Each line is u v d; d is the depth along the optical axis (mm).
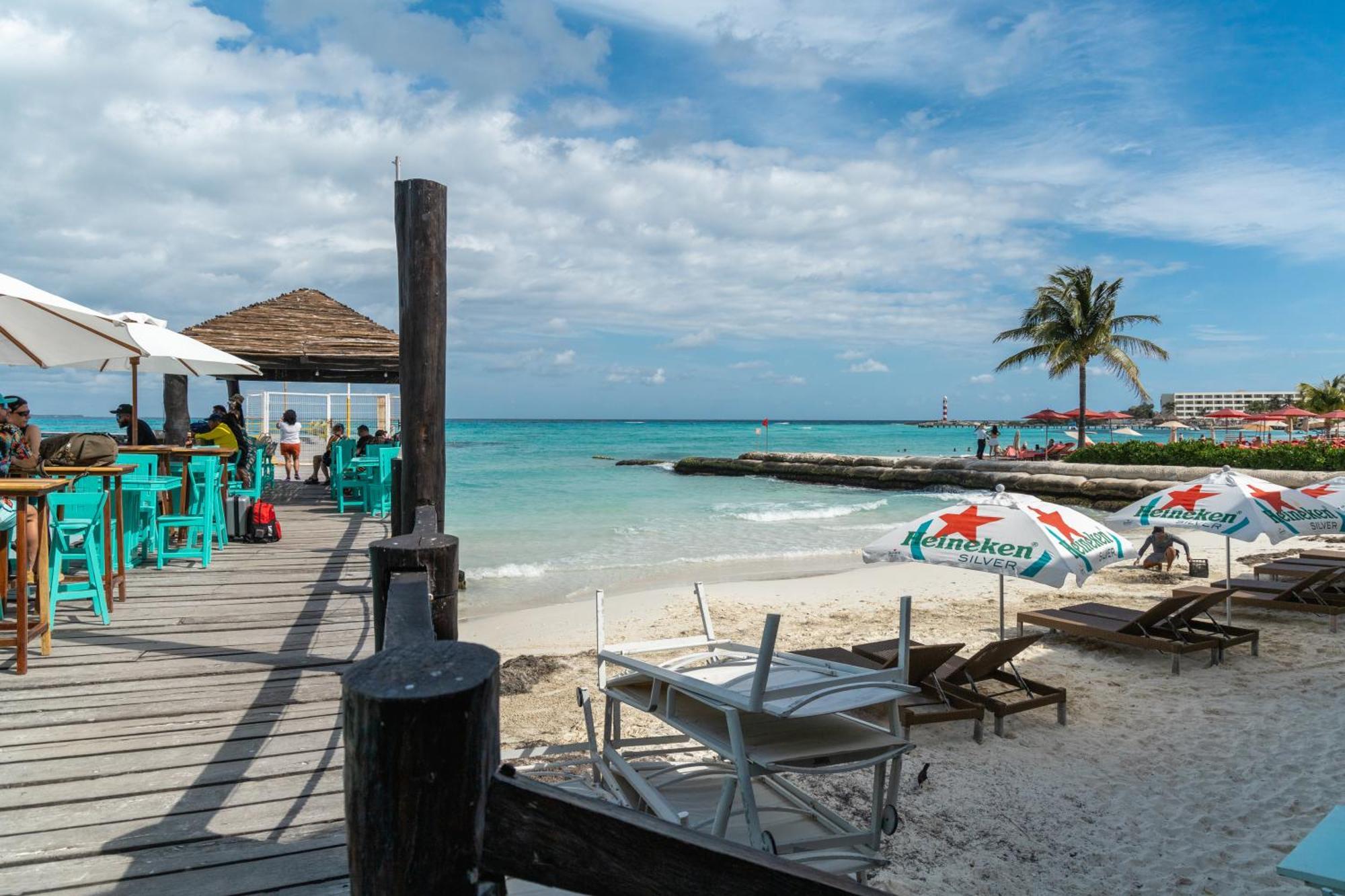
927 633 9617
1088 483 26125
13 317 6035
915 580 13109
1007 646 6605
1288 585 10789
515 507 24672
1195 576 12883
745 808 3523
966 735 6582
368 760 966
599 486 32469
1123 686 7719
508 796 1060
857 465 35281
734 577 13805
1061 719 6766
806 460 38250
